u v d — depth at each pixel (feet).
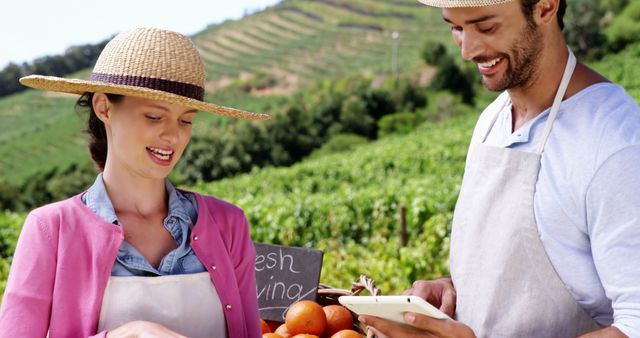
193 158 182.60
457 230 7.42
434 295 7.77
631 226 5.91
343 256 26.48
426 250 24.32
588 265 6.39
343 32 309.83
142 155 5.83
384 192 37.58
